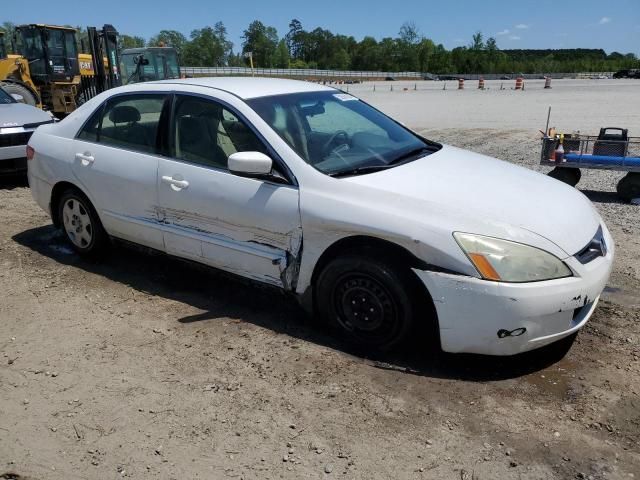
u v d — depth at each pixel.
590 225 3.50
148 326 3.92
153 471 2.57
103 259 5.09
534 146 12.09
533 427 2.82
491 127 16.22
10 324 3.98
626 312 4.02
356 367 3.37
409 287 3.26
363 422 2.88
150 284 4.62
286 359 3.47
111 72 17.55
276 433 2.81
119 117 4.60
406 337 3.37
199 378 3.29
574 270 3.11
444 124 17.41
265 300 4.29
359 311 3.49
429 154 4.20
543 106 23.28
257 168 3.55
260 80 4.58
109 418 2.95
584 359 3.42
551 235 3.18
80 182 4.77
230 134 3.93
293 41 141.00
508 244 3.07
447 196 3.36
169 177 4.14
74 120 4.96
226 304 4.24
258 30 120.12
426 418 2.91
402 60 126.62
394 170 3.70
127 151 4.46
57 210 5.21
